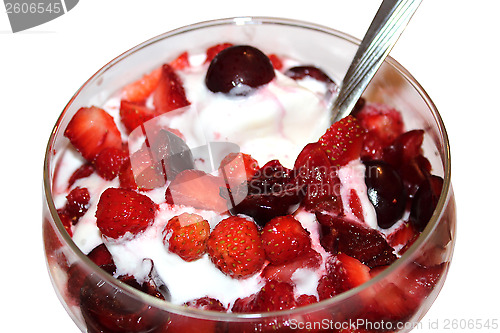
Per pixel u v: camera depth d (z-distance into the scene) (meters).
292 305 0.24
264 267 0.25
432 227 0.24
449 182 0.25
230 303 0.24
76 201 0.27
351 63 0.28
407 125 0.29
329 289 0.24
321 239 0.25
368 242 0.25
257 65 0.29
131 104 0.29
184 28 0.30
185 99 0.29
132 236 0.25
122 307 0.23
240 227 0.24
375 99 0.30
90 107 0.29
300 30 0.30
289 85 0.29
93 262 0.24
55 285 0.26
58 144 0.28
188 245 0.24
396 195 0.27
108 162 0.28
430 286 0.25
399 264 0.23
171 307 0.23
